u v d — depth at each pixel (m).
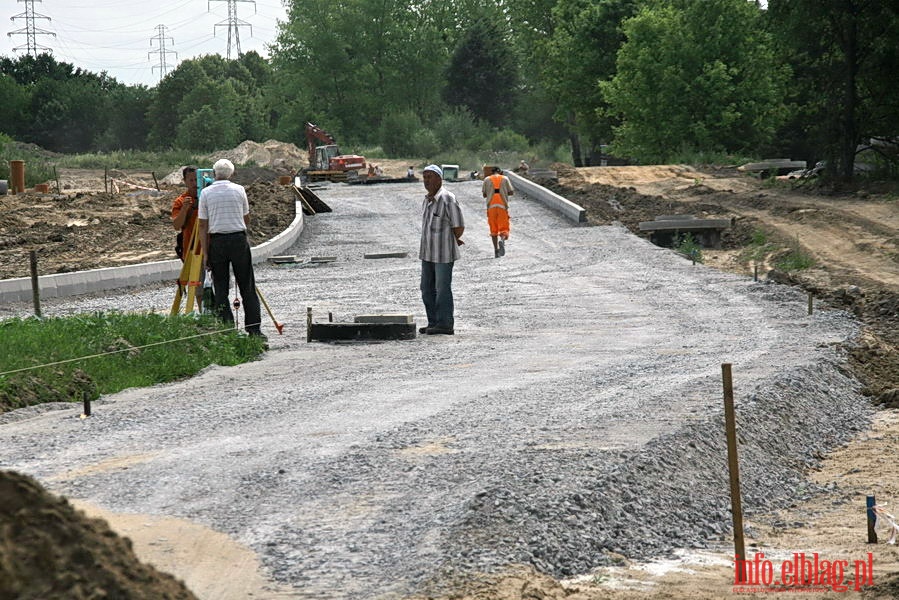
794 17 102.94
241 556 12.53
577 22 193.88
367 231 84.81
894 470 22.12
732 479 14.07
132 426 20.42
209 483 15.80
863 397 30.27
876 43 102.62
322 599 11.23
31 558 7.25
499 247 68.75
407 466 16.92
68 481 15.78
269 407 22.62
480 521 13.73
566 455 17.64
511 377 27.44
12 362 24.39
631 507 15.82
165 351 28.95
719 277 57.12
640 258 66.00
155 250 66.75
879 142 118.88
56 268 57.34
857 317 45.25
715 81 149.12
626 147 165.88
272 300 51.50
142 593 7.67
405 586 11.68
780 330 39.50
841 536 16.64
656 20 157.88
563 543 13.78
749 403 24.06
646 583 13.08
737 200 94.19
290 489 15.55
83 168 187.75
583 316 45.06
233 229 34.03
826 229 76.56
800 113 150.50
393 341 36.16
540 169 123.50
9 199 88.75
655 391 24.98
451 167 128.25
